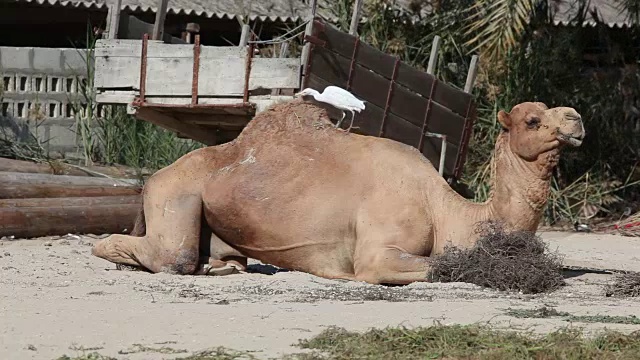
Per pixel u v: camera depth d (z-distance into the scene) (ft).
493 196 73.82
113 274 75.56
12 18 153.58
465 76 144.56
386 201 73.00
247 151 77.97
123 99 94.99
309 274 73.72
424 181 74.08
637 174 147.43
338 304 62.64
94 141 136.26
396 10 149.28
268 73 90.12
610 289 70.90
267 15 151.64
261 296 65.67
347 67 92.07
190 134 100.83
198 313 58.54
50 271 76.59
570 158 145.18
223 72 91.35
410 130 96.63
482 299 65.77
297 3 158.71
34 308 59.82
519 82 141.90
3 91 135.23
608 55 154.30
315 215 74.43
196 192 77.77
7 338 51.03
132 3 149.89
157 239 77.30
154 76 93.61
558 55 145.28
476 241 72.23
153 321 55.83
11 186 105.81
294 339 51.44
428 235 72.95
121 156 136.05
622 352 48.67
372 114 93.86
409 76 96.12
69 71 138.21
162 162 133.49
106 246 79.87
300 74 89.81
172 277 74.23
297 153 76.43
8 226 98.68
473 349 49.19
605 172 146.41
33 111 136.15
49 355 47.62
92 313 58.23
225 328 54.08
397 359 47.34
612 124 147.74
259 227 75.97
